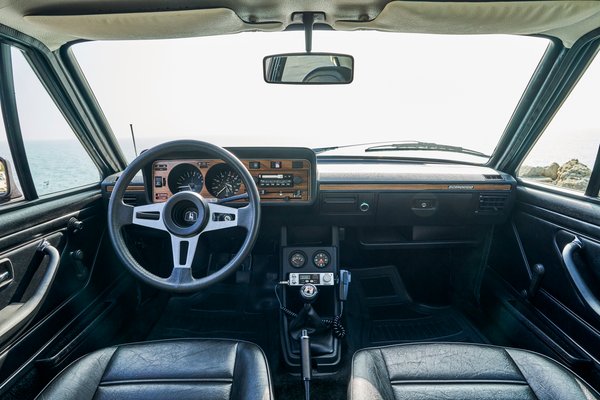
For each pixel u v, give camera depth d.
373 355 1.35
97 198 2.27
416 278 2.78
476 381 1.23
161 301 2.65
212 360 1.33
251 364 1.29
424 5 1.57
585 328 1.73
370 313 2.53
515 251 2.33
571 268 1.75
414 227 2.57
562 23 1.71
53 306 1.82
